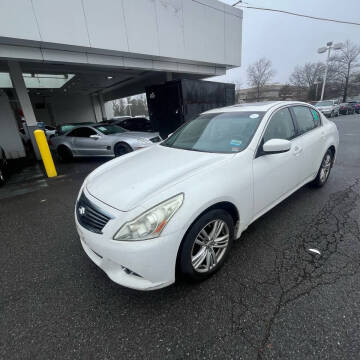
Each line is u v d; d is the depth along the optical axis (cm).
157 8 772
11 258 267
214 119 311
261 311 179
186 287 207
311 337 156
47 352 160
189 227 186
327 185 413
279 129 282
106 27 677
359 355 144
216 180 201
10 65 753
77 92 2130
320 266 220
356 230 273
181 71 973
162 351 156
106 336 168
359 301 180
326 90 4522
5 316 190
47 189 514
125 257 168
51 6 584
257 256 240
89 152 766
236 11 1034
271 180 255
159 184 195
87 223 196
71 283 222
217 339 161
